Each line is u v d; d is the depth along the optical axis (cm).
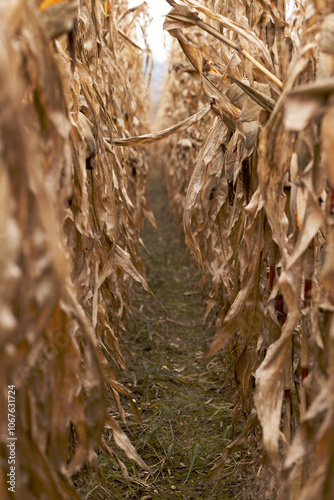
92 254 122
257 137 110
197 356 236
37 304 62
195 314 297
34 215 61
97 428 78
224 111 116
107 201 130
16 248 57
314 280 93
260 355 116
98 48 144
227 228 141
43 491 71
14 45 62
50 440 77
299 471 79
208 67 126
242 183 119
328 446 62
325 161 77
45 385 73
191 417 176
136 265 209
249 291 107
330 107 62
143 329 268
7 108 55
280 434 89
